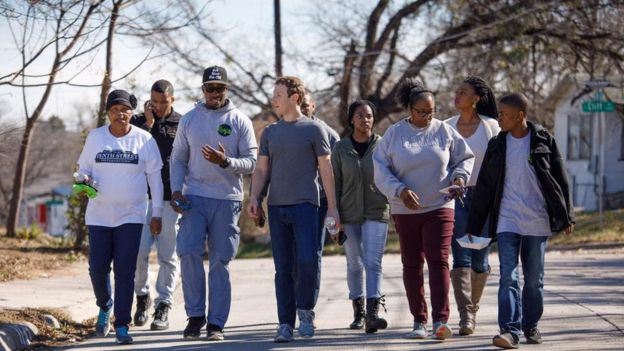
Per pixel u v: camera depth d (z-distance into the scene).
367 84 43.66
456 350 11.50
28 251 26.48
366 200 13.37
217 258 12.90
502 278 11.51
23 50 13.14
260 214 12.81
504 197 11.64
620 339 12.11
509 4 40.88
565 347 11.53
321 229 13.63
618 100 44.03
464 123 12.98
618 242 33.16
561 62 42.47
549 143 11.56
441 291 12.20
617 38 40.12
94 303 15.97
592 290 17.80
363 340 12.52
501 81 41.88
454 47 42.47
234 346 12.27
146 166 12.73
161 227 13.20
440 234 12.16
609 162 55.59
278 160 12.61
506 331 11.41
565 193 11.50
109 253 12.72
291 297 12.66
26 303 14.98
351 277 13.74
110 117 12.58
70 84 13.20
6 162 32.72
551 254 29.55
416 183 12.11
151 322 14.64
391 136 12.26
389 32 43.44
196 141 12.88
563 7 40.19
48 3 12.95
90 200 12.66
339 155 13.41
